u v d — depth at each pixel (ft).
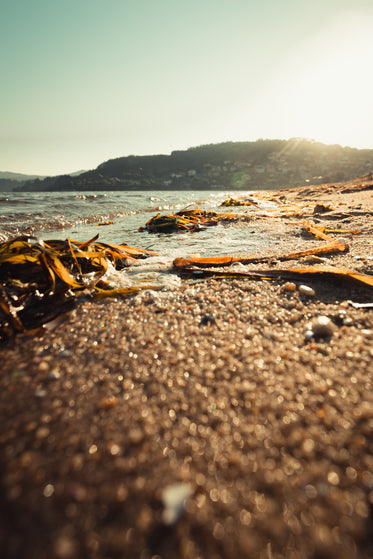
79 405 5.24
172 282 12.70
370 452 4.13
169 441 4.47
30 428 4.69
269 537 3.17
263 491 3.67
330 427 4.60
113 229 34.32
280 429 4.63
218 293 11.17
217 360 6.62
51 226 36.68
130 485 3.77
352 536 3.15
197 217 38.75
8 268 10.44
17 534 3.21
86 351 7.10
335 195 80.79
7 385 5.81
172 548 3.08
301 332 7.89
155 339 7.65
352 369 6.05
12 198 88.22
